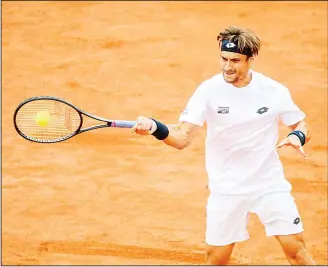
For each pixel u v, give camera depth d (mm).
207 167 20844
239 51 19375
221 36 19719
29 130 21797
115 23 44719
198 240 27297
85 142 34375
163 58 40750
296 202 29484
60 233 28219
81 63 41062
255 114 19906
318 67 38844
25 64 41312
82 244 27438
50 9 46969
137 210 29406
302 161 32062
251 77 20125
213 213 20641
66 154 33625
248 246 27016
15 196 30781
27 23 45500
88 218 29094
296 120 20375
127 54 41531
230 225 20609
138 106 36781
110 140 34438
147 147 33750
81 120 20234
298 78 37969
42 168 32625
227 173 20391
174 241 27297
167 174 31688
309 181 30766
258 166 20156
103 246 27219
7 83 39500
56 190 31016
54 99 20234
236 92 19922
